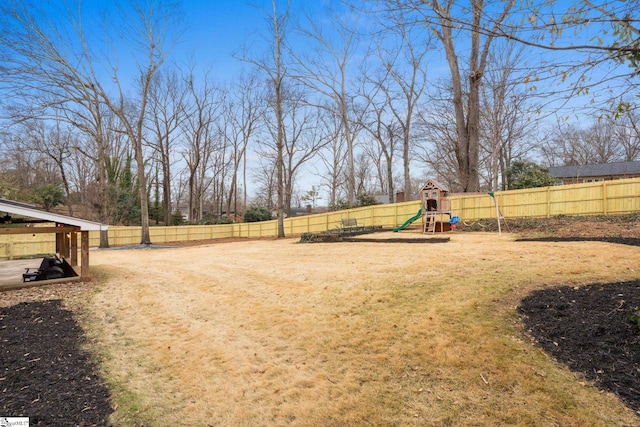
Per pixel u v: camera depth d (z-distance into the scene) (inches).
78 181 1455.5
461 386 125.5
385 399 122.9
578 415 105.3
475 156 709.9
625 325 142.0
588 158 1264.8
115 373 152.6
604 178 1147.3
